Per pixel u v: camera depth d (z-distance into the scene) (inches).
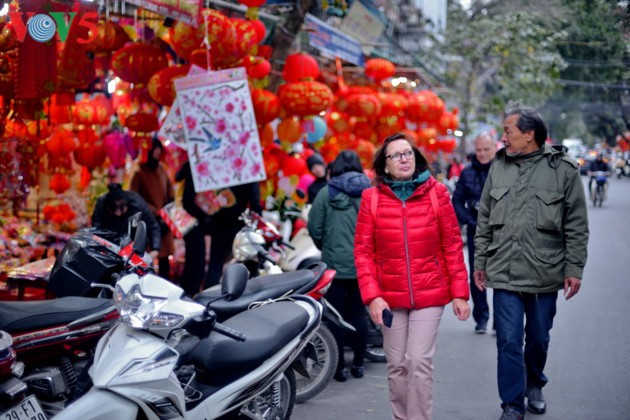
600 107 964.0
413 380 181.0
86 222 386.6
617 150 1257.4
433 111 554.6
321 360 237.6
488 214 210.8
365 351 263.4
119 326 160.9
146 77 300.5
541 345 207.2
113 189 284.8
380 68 513.7
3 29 235.3
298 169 368.8
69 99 323.6
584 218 198.2
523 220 200.7
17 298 274.1
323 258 257.4
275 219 319.6
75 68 290.0
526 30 922.1
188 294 331.3
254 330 179.6
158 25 311.9
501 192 204.5
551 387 241.1
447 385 248.5
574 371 258.5
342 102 480.7
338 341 253.8
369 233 188.5
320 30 420.5
